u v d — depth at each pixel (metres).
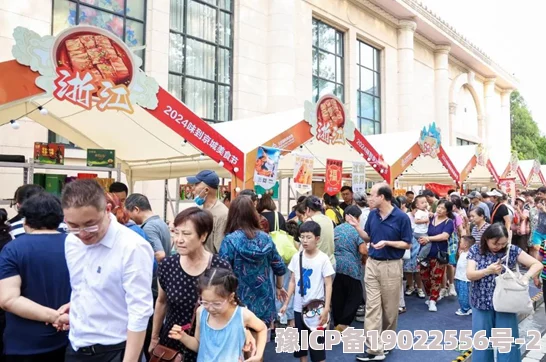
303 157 6.68
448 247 7.34
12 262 2.41
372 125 17.14
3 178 7.37
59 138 8.19
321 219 5.25
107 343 2.27
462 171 11.06
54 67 4.09
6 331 2.50
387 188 4.81
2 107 4.22
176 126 5.02
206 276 2.58
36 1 8.08
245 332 2.69
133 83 4.63
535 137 43.03
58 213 2.61
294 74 13.12
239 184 5.61
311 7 14.32
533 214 9.91
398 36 18.27
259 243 3.58
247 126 7.20
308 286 4.13
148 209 4.31
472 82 24.50
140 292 2.28
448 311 6.88
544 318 6.77
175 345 2.81
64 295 2.53
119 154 7.63
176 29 10.80
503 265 3.78
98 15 9.20
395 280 4.80
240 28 12.07
